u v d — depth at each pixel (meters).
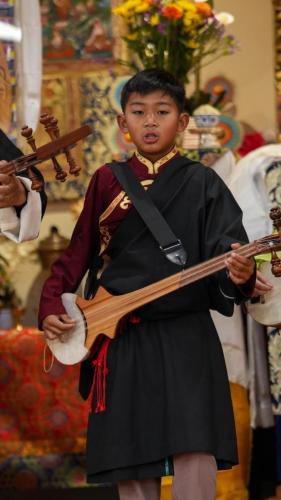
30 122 7.82
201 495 4.85
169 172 5.16
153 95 5.12
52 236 9.59
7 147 5.49
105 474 4.97
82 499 8.07
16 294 9.88
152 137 5.13
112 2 10.23
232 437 4.95
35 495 8.18
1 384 7.97
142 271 5.04
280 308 5.35
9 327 9.00
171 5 8.01
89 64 10.27
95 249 5.39
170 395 4.91
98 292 5.11
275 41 10.69
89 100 10.23
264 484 8.43
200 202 5.11
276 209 4.70
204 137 8.04
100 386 5.03
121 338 5.07
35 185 4.98
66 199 10.16
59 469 7.96
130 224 5.11
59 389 7.91
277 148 7.67
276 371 7.38
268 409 7.67
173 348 4.98
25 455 7.97
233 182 7.63
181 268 5.02
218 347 5.08
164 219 5.03
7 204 5.11
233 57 10.66
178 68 8.41
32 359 7.93
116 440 4.92
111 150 10.16
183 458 4.86
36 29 7.86
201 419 4.84
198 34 8.48
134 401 4.96
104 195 5.20
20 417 7.96
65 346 5.15
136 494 4.98
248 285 4.83
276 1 10.67
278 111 10.63
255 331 7.61
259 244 4.68
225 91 10.24
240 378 7.40
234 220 5.08
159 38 8.29
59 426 7.91
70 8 10.27
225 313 5.12
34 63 7.84
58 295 5.23
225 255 4.79
